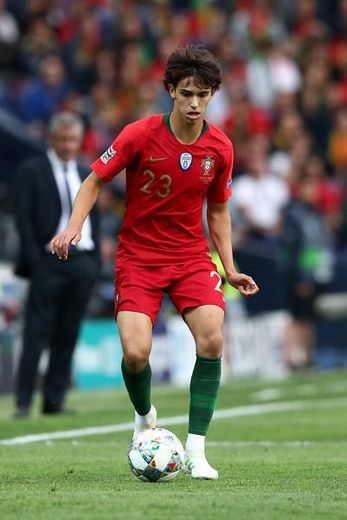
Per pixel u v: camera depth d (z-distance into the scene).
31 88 57.53
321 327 57.81
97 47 63.41
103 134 58.59
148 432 20.52
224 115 64.19
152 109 59.84
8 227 48.12
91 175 21.16
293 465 23.36
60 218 35.41
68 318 36.03
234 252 55.28
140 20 66.31
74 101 55.03
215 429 32.94
